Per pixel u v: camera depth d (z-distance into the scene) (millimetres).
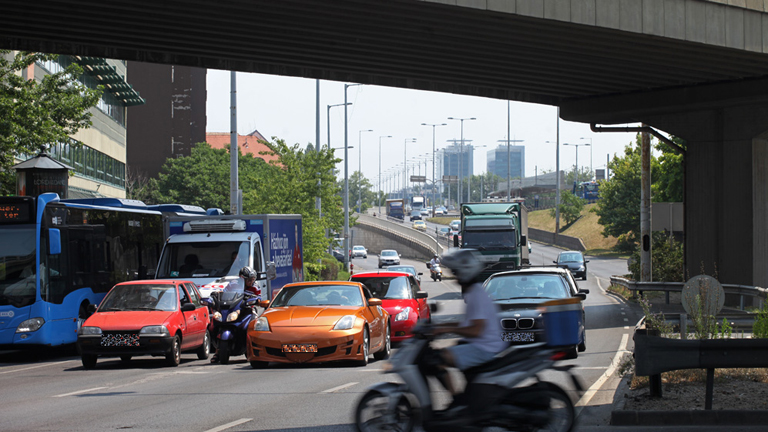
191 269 20078
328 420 9070
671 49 22516
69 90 27281
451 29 20094
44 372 15477
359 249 92500
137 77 86062
